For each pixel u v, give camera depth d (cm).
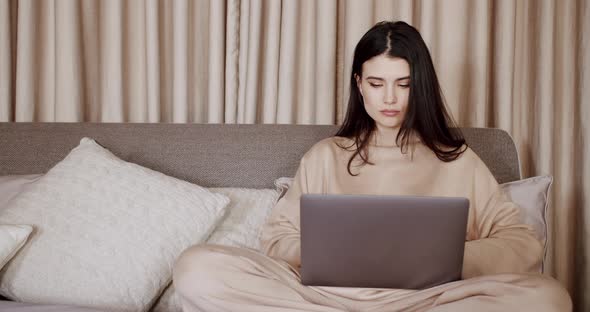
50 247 135
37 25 212
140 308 131
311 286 120
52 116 216
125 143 183
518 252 132
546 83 194
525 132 204
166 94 214
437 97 151
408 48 147
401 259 109
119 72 207
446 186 149
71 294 130
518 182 157
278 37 200
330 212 107
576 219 200
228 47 203
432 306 110
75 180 150
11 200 153
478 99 193
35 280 132
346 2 196
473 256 129
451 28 192
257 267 119
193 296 115
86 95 213
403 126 152
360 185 153
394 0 197
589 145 192
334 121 204
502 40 191
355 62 154
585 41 193
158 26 205
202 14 208
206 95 212
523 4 201
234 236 153
